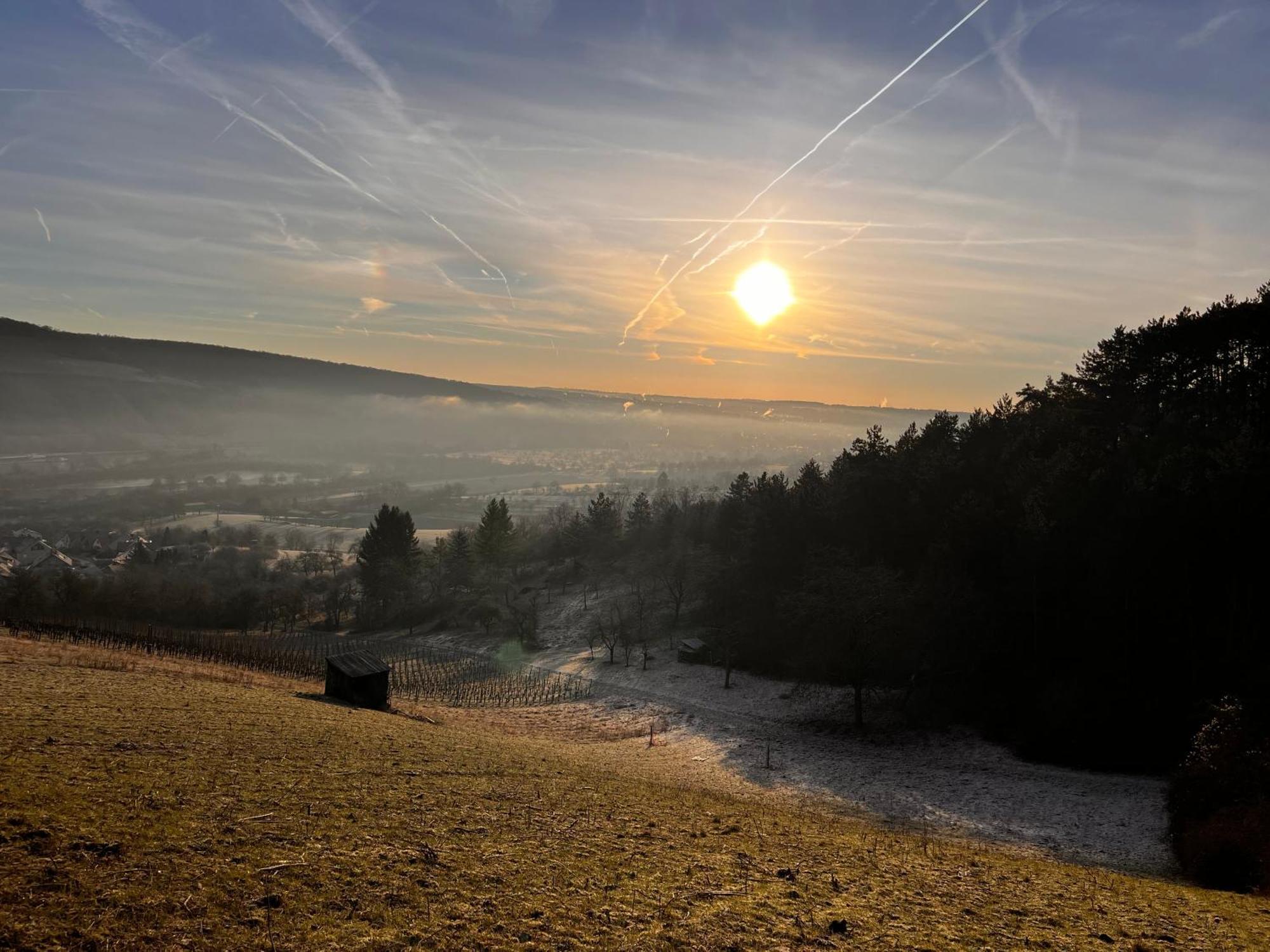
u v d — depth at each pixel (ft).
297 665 279.49
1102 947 54.54
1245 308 192.54
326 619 513.04
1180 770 130.93
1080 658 193.88
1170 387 217.97
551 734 214.69
